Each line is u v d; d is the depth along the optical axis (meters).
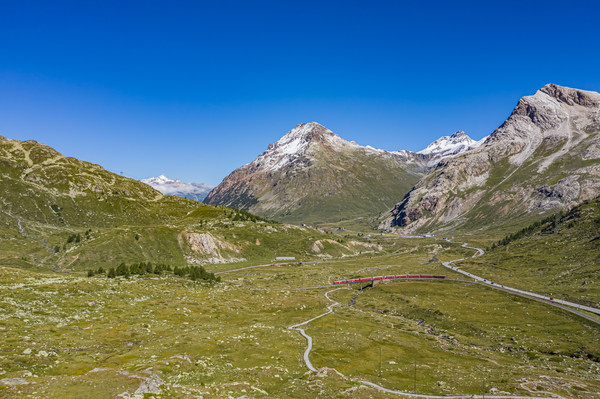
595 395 65.44
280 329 107.38
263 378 65.75
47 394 44.66
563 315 124.19
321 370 70.62
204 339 88.81
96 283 132.38
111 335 87.12
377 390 62.72
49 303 104.62
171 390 50.62
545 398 62.62
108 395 45.88
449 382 71.50
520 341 109.31
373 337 106.19
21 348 68.06
